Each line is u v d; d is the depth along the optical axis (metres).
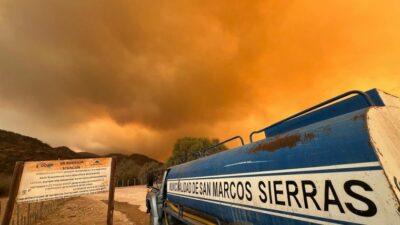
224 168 3.43
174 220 6.05
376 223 1.36
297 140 2.13
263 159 2.55
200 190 4.21
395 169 1.40
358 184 1.50
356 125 1.60
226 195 3.28
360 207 1.46
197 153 5.77
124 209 16.61
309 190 1.88
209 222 3.83
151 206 7.51
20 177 5.81
